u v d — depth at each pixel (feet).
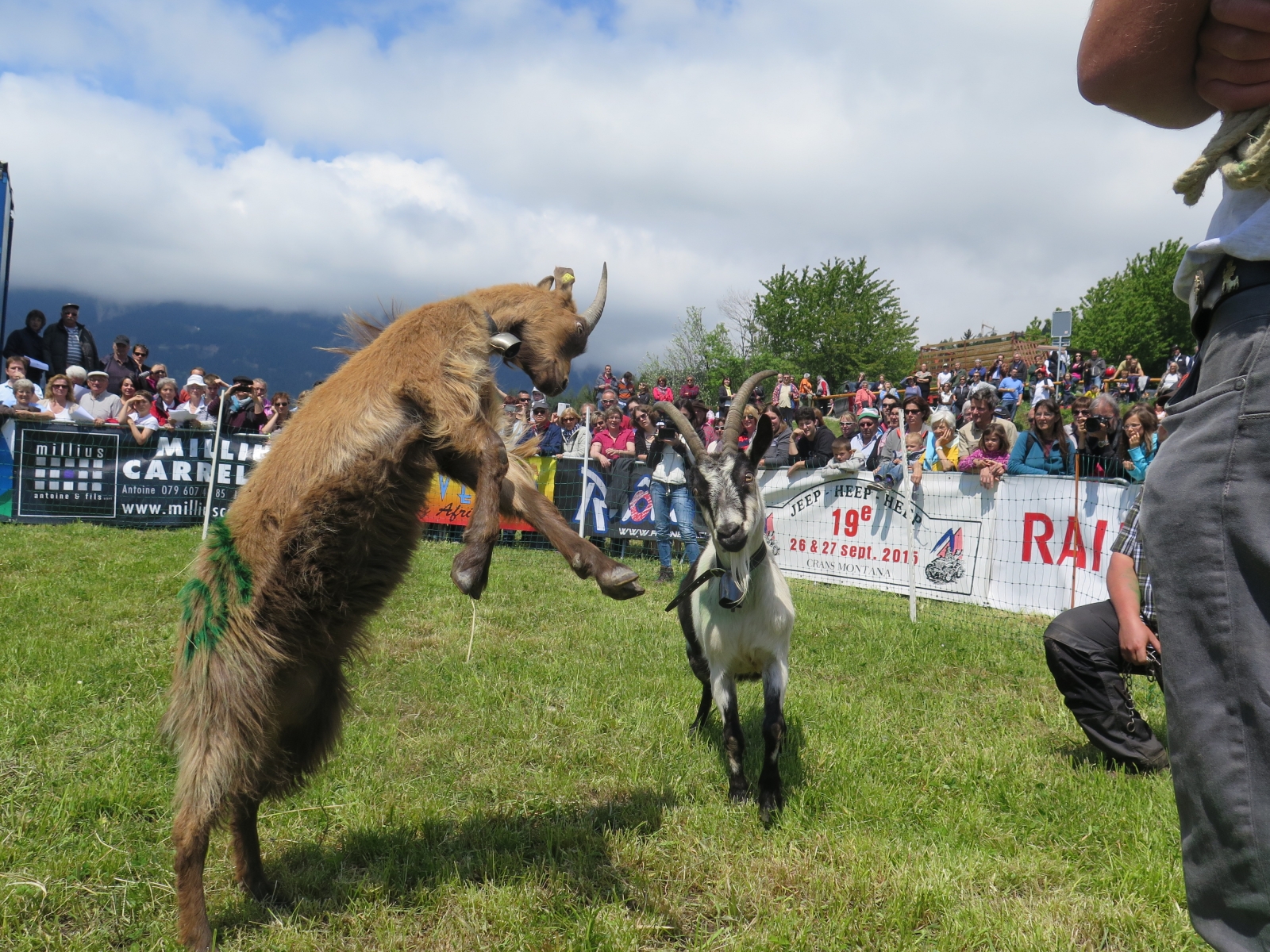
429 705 16.93
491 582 28.27
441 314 9.80
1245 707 4.25
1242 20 4.48
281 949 9.30
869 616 25.57
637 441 36.60
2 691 16.01
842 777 13.84
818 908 10.19
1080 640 14.29
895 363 184.65
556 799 13.17
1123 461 25.50
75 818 11.96
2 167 43.21
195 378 39.29
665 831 12.14
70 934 9.66
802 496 31.24
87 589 24.00
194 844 9.07
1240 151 4.71
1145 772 14.15
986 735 16.16
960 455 30.58
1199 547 4.44
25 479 35.17
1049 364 103.96
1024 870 11.09
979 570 27.02
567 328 10.74
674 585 29.94
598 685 18.40
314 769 10.61
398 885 10.59
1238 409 4.34
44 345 42.27
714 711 17.46
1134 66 5.10
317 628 9.66
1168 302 183.62
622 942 9.37
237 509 9.70
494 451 9.03
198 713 9.28
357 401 9.28
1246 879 4.26
